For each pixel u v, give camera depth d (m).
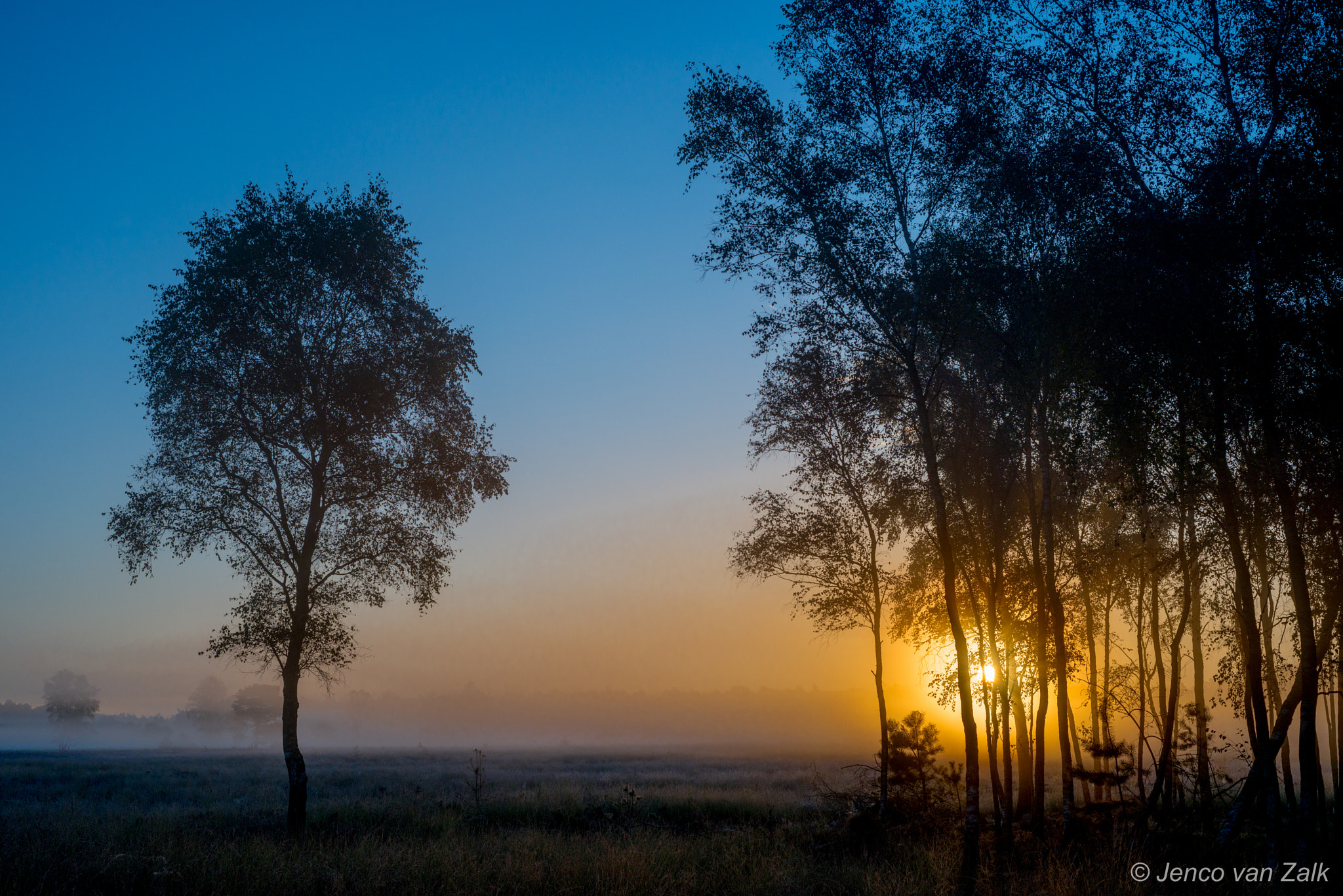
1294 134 10.60
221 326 19.08
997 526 18.48
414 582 20.58
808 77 14.91
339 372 19.67
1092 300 11.66
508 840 15.48
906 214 15.09
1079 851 13.60
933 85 14.09
